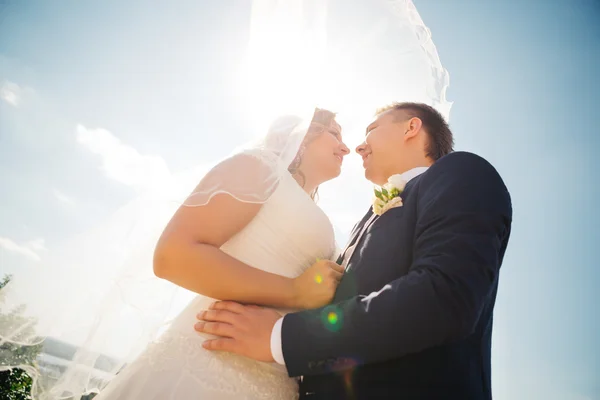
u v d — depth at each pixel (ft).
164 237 6.37
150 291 7.33
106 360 7.14
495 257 5.15
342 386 5.33
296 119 8.18
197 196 6.64
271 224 7.25
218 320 6.12
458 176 5.74
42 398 7.26
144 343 7.04
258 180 6.93
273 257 7.20
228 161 7.12
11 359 7.43
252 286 6.32
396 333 4.71
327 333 5.06
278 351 5.42
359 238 6.84
